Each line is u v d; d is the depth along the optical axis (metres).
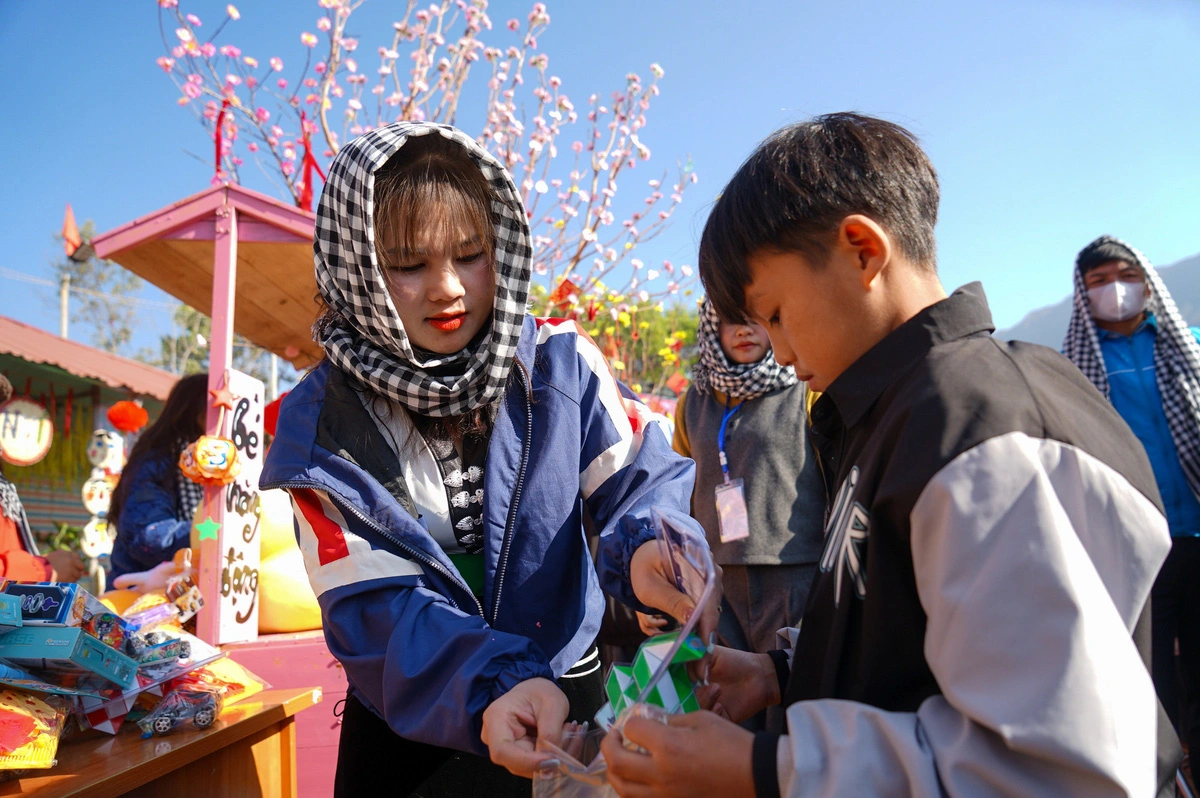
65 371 9.27
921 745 0.73
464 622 1.13
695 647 0.87
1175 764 0.81
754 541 2.41
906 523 0.79
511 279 1.32
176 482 2.91
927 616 0.79
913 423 0.81
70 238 2.53
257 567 2.40
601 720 0.96
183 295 3.22
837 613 0.88
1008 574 0.71
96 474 6.92
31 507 9.84
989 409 0.79
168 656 1.39
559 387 1.34
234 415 2.33
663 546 1.04
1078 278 3.18
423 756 1.30
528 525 1.28
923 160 1.00
